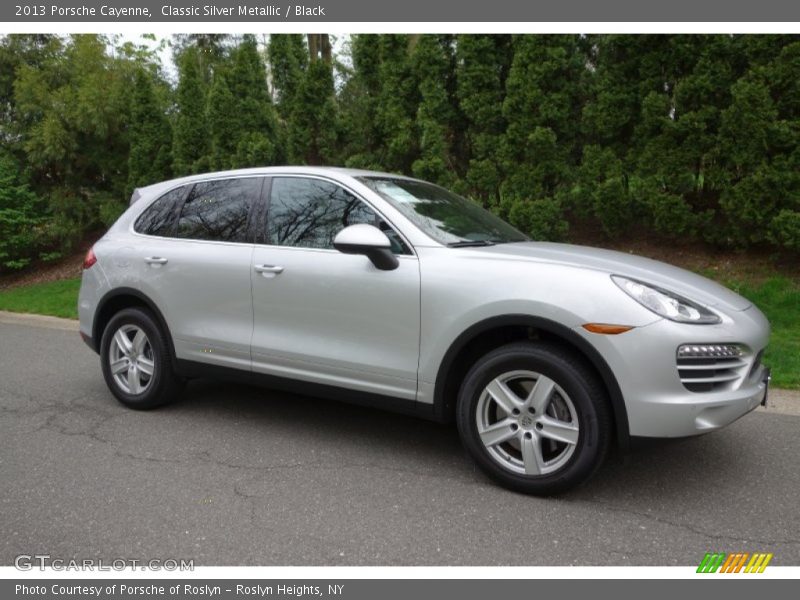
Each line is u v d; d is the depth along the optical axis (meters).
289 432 4.38
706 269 8.09
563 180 9.03
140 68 13.62
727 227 8.04
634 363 3.00
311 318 3.93
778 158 7.44
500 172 9.44
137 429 4.46
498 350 3.35
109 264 4.92
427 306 3.49
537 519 3.13
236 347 4.25
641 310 3.03
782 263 7.91
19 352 7.15
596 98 8.87
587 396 3.11
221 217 4.49
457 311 3.39
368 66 10.80
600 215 8.61
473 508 3.24
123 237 4.97
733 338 3.11
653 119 8.13
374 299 3.67
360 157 10.49
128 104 14.09
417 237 3.67
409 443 4.16
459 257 3.50
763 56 7.58
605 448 3.13
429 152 9.47
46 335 8.27
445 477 3.62
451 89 10.07
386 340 3.65
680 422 2.99
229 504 3.31
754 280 7.69
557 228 8.70
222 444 4.16
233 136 12.13
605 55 8.62
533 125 8.86
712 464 3.76
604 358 3.04
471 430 3.44
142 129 13.45
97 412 4.87
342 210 3.96
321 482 3.56
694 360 3.03
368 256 3.55
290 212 4.18
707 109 7.86
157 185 5.06
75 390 5.51
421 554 2.85
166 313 4.59
